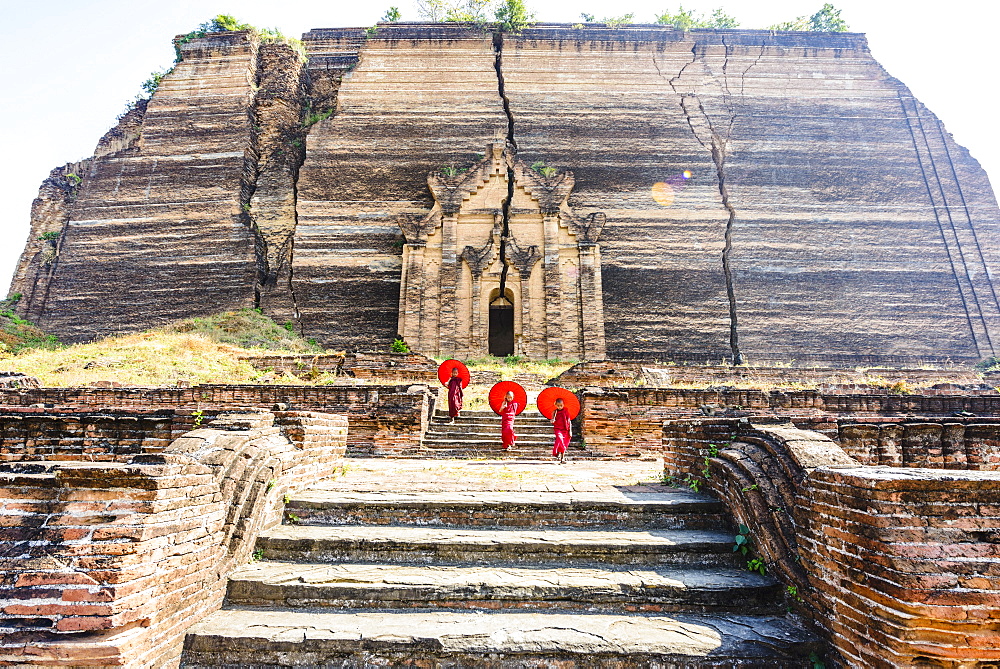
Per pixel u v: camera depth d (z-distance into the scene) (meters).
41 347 26.22
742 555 5.39
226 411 7.31
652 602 4.78
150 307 29.97
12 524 3.82
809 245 31.02
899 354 29.05
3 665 3.50
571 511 6.13
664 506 6.12
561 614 4.71
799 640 4.28
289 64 35.91
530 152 32.91
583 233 29.22
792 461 5.19
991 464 6.49
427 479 7.76
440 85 34.56
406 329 28.05
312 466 7.23
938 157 33.00
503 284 28.67
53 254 31.78
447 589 4.81
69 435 7.61
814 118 34.00
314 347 27.75
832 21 41.81
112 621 3.58
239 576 4.93
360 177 32.19
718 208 31.73
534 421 13.70
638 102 34.25
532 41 35.56
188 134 33.31
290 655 4.18
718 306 29.89
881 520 3.76
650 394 12.09
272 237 31.70
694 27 39.34
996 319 29.64
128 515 3.89
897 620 3.59
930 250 31.00
